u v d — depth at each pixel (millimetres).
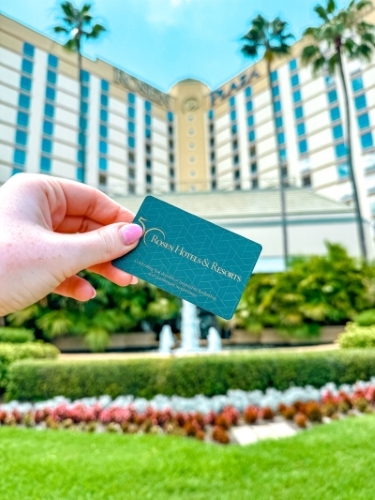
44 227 1445
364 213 37875
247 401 5742
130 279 1571
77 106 49312
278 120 50344
